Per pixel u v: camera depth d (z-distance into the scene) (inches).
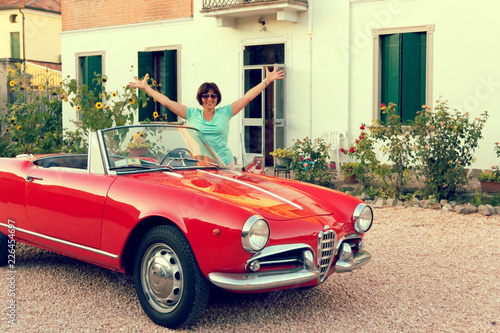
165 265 158.9
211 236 149.3
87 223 177.2
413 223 302.4
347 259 170.4
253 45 563.2
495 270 219.6
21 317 168.6
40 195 193.6
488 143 438.0
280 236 153.4
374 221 309.1
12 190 205.8
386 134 376.5
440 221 306.2
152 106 636.1
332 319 168.6
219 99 230.4
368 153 376.5
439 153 350.0
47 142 395.5
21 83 422.6
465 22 444.5
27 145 390.3
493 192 370.9
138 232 168.1
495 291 194.7
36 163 210.7
